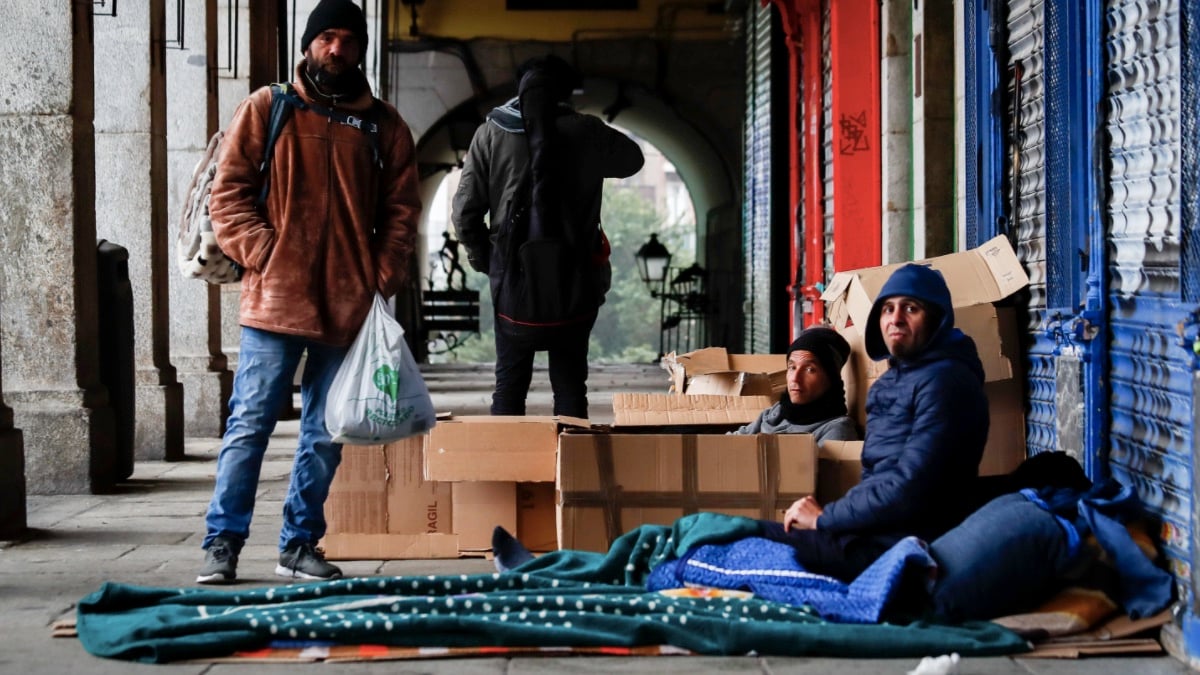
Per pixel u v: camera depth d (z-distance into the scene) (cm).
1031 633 477
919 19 962
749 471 589
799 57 1528
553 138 753
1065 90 616
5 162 905
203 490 929
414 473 663
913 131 992
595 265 779
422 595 533
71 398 911
